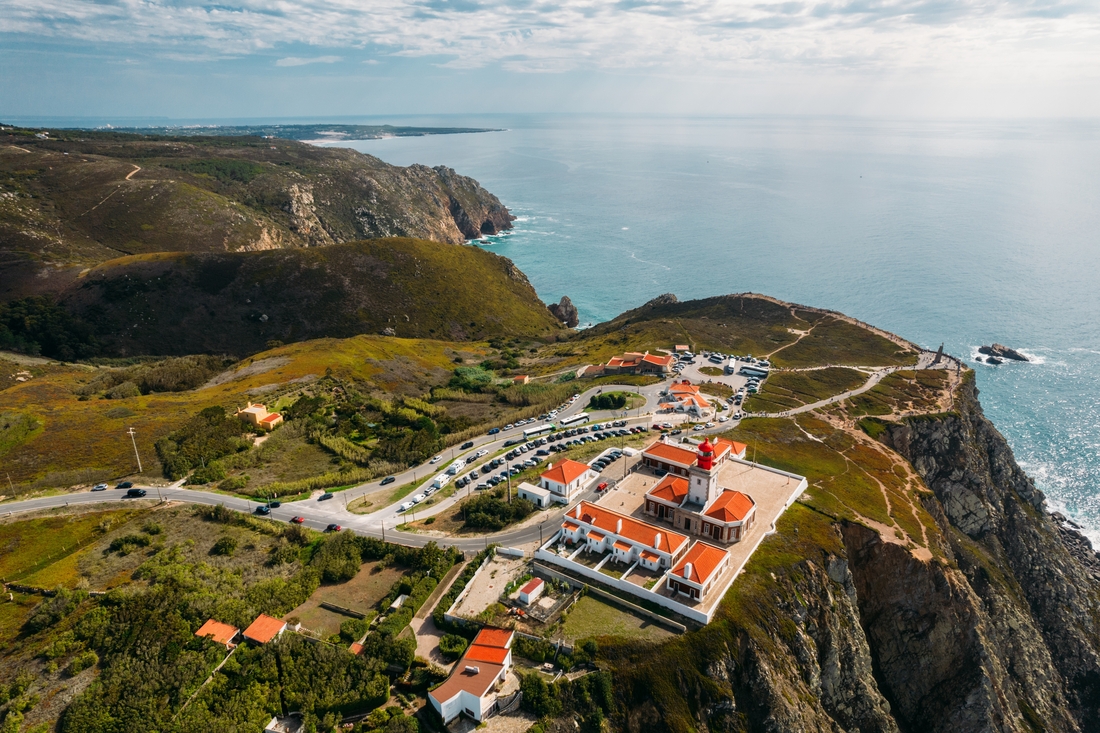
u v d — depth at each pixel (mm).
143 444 116750
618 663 66875
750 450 116688
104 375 166375
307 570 81438
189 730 57875
